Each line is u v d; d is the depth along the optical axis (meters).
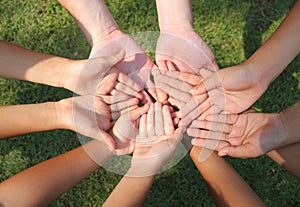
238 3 1.01
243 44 0.99
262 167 0.95
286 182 0.94
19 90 0.98
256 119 0.85
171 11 0.88
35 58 0.86
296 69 0.98
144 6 1.01
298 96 0.97
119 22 1.01
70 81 0.86
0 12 1.01
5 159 0.95
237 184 0.82
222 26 1.00
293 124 0.84
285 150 0.86
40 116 0.83
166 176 0.94
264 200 0.93
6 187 0.78
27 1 1.01
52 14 1.01
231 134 0.85
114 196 0.81
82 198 0.94
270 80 0.84
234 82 0.83
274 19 1.00
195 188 0.94
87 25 0.90
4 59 0.85
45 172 0.80
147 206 0.93
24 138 0.96
